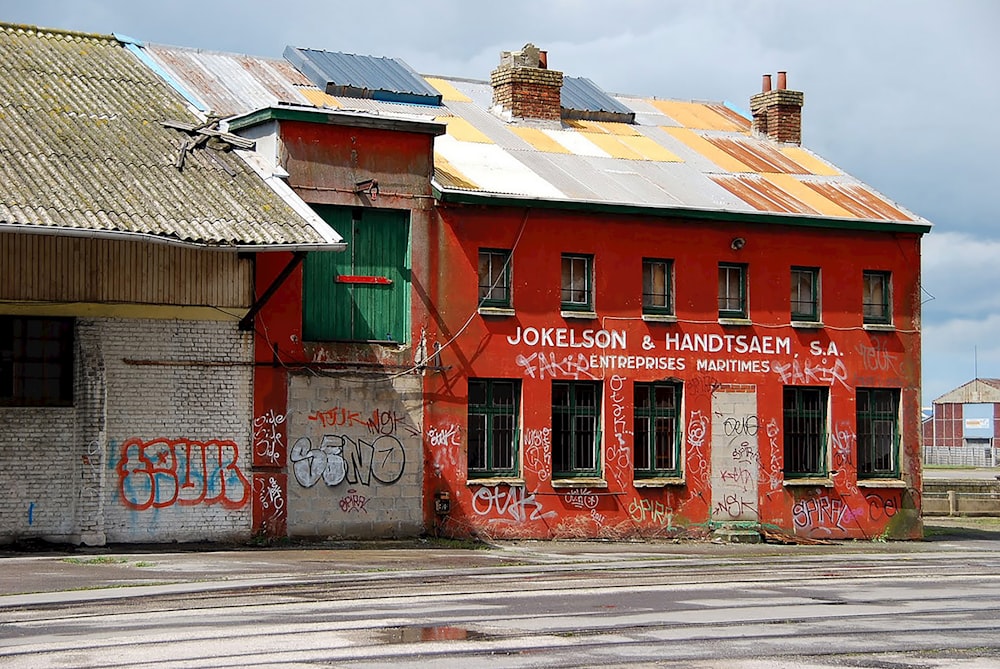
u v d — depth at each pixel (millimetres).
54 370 23688
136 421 24203
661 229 30000
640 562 23969
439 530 27078
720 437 30359
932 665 12453
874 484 32125
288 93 30375
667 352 29875
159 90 28250
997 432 108688
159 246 24281
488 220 28031
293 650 12594
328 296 26375
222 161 25531
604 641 13406
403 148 27172
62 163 23812
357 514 26250
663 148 34125
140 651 12477
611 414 29141
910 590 19016
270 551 23875
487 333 27875
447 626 14242
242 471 25094
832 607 16656
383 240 27031
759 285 31141
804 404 31719
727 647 13219
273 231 23422
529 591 17984
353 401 26312
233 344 25109
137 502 24156
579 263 29203
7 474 23219
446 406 27312
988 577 21562
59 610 15508
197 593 17344
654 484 29438
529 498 28109
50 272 23266
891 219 32531
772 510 30859
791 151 36438
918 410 32938
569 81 37156
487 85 35625
